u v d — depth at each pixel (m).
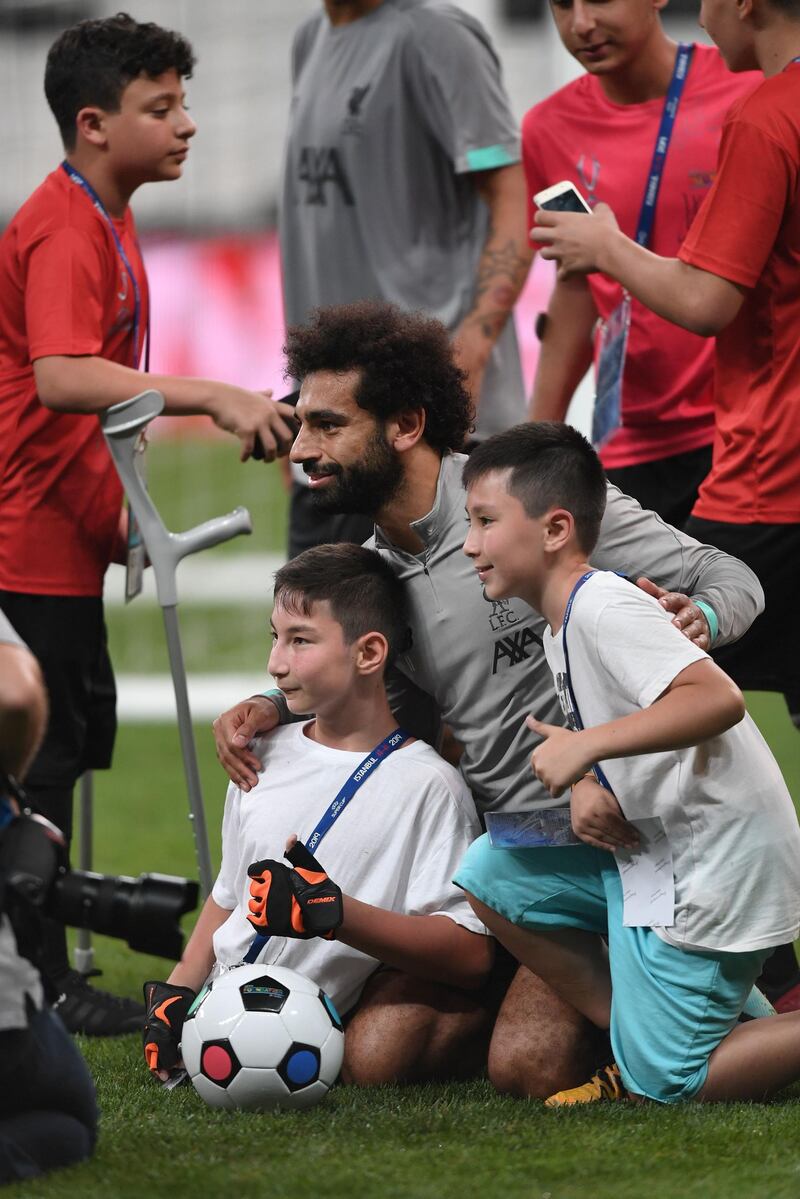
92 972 14.05
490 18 64.38
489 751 11.01
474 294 15.52
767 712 28.44
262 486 55.09
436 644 10.87
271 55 73.94
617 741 8.95
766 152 11.24
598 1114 9.44
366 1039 10.41
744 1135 8.81
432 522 10.61
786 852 9.59
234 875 10.95
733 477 12.11
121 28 12.85
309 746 10.86
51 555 12.85
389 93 15.66
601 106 14.64
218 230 70.88
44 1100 7.85
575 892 10.12
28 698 7.27
